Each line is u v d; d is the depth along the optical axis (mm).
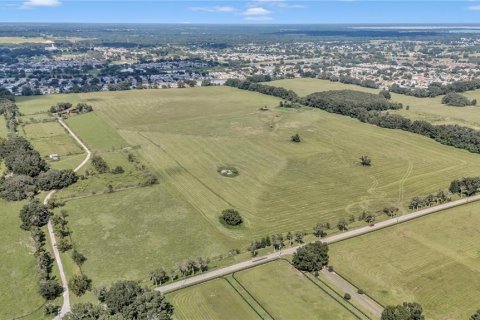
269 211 196000
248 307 134500
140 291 133625
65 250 163750
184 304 135625
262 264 156250
